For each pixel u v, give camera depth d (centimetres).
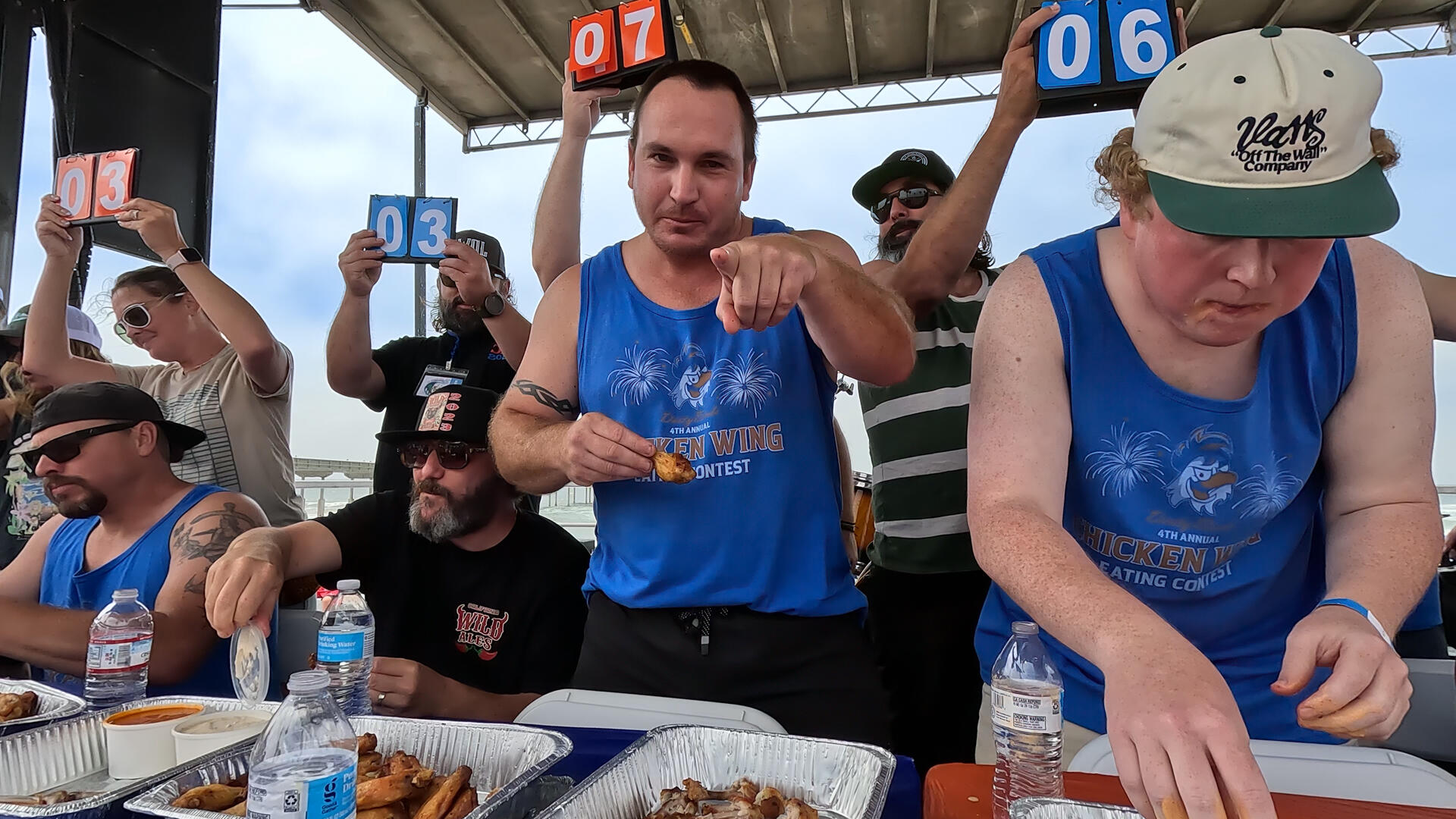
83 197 301
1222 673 136
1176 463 123
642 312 163
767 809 99
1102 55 166
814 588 153
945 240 193
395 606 227
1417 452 115
